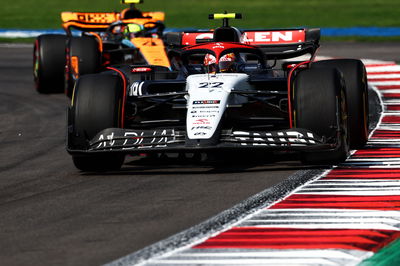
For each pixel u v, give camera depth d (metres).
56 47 55.47
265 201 23.19
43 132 40.28
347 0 136.12
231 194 24.34
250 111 31.86
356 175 26.61
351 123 31.14
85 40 51.19
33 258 18.34
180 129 30.45
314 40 38.66
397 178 25.91
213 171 28.38
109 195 25.03
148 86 32.06
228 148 26.44
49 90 56.22
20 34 95.00
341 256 17.72
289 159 30.31
